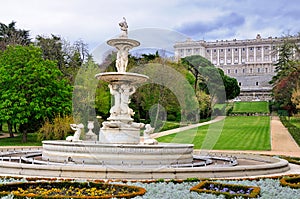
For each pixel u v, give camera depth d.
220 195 7.56
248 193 8.05
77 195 7.73
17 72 28.62
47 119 28.94
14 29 58.09
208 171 10.40
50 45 49.94
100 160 11.67
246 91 95.44
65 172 10.21
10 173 10.65
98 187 8.53
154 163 11.76
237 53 118.31
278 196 7.59
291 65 46.78
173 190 8.15
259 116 61.06
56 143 12.73
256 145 28.53
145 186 8.53
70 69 43.88
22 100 28.47
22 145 28.27
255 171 11.24
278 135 35.28
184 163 12.57
